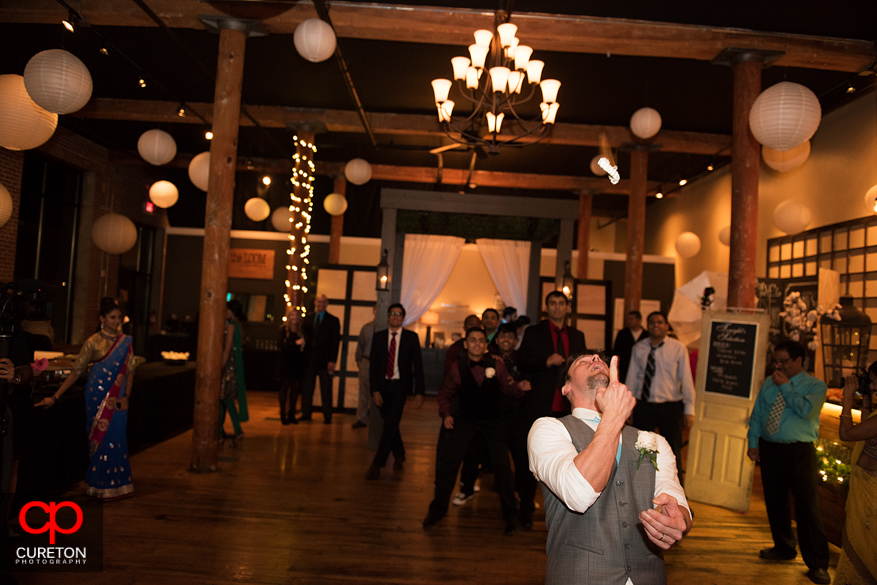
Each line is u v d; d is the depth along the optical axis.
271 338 13.58
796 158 6.64
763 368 4.96
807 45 6.08
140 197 13.02
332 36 5.07
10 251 9.05
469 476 4.75
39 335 6.34
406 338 5.54
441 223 13.52
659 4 5.68
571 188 12.84
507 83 5.11
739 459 4.95
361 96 8.78
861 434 2.80
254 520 4.14
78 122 10.06
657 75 7.37
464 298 12.67
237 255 13.80
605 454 1.61
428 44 6.93
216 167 5.49
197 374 5.35
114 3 5.91
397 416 5.43
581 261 13.05
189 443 6.41
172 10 5.79
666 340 5.29
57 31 6.83
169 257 14.03
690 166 11.42
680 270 13.88
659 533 1.58
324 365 8.12
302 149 9.49
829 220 8.37
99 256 11.59
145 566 3.29
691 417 5.13
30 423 4.07
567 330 4.48
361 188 14.76
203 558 3.45
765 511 4.98
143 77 8.18
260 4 5.81
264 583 3.18
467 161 12.15
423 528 4.15
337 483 5.16
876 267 7.43
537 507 4.78
